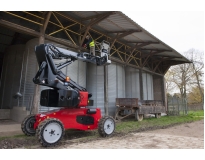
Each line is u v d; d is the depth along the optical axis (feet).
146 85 65.36
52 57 20.93
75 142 19.69
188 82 125.49
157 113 52.39
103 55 25.89
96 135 23.91
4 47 54.13
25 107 35.78
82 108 23.48
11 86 44.29
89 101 24.30
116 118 44.60
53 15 37.11
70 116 21.57
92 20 36.40
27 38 48.75
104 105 43.45
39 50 19.70
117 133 25.18
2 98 45.39
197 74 122.42
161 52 57.67
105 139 21.49
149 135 24.30
